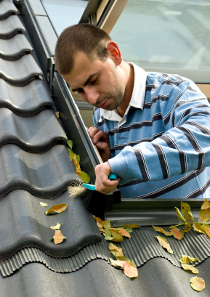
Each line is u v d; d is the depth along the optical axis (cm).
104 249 87
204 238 98
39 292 71
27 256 79
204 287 82
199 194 128
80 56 108
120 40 203
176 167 91
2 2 212
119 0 149
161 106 126
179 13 184
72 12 225
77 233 87
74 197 99
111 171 90
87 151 112
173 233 97
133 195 130
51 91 152
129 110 138
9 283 75
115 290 74
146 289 79
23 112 134
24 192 97
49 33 173
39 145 118
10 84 149
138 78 134
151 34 198
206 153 93
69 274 80
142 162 89
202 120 100
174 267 87
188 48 208
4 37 183
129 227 96
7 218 89
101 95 116
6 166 104
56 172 109
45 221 93
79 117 124
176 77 128
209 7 179
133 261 86
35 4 199
